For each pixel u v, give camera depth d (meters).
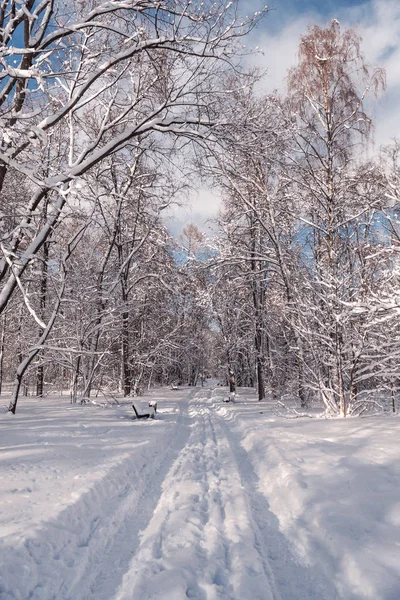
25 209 10.62
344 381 13.63
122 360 26.95
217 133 10.40
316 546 3.93
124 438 9.32
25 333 20.88
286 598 3.24
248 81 10.51
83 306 18.11
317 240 17.75
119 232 22.06
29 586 3.08
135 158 18.73
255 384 42.09
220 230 21.33
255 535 4.38
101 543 4.17
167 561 3.65
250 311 27.33
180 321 32.25
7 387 41.88
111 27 8.49
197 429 13.38
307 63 15.02
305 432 9.39
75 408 15.96
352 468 5.88
